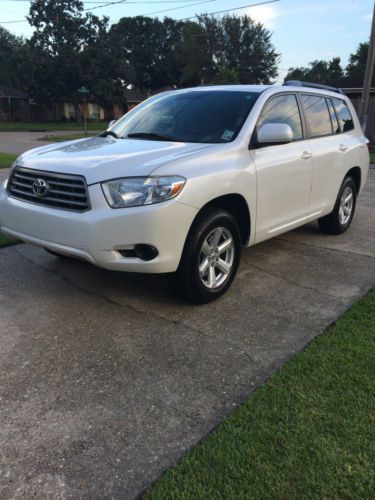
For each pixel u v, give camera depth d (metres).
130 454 2.25
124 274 4.50
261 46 60.09
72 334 3.37
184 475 2.10
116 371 2.93
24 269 4.59
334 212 5.77
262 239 4.39
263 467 2.14
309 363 2.97
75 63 49.84
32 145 22.36
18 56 63.22
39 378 2.84
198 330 3.46
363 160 6.16
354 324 3.51
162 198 3.24
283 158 4.39
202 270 3.73
